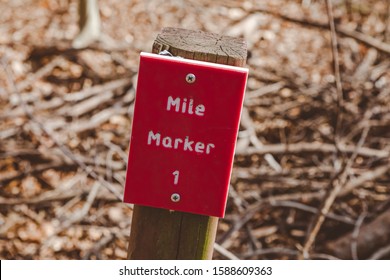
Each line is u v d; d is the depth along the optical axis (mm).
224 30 8461
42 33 8172
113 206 5562
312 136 6496
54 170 5836
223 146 2148
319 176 5973
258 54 7914
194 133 2141
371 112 6520
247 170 5918
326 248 5363
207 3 9250
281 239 5500
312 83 7152
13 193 5645
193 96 2100
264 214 5633
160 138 2154
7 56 7273
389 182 5984
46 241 5266
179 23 8758
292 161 6125
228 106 2104
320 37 8430
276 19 8703
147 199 2225
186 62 2068
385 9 9594
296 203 5555
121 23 8508
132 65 7363
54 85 6934
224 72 2070
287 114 6691
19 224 5375
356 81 7105
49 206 5570
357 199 5758
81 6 7578
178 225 2344
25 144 6039
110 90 6641
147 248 2385
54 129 6203
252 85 6945
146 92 2105
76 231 5363
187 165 2180
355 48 8172
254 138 6090
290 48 8141
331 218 5625
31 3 8891
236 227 5141
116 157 6066
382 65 7430
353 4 9539
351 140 6516
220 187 2197
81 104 6496
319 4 9516
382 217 5262
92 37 7602
